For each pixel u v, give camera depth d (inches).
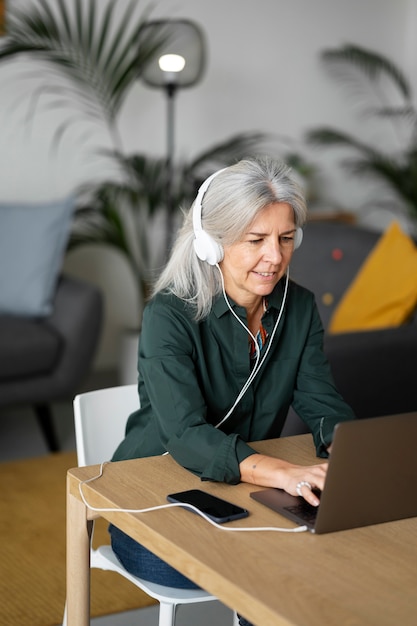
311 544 58.8
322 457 75.8
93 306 164.9
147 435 80.0
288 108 234.2
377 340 128.3
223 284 78.0
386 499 62.0
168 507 63.9
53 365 162.4
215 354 79.4
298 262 171.9
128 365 198.4
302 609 50.3
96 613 109.3
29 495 142.6
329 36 237.6
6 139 197.3
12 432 173.9
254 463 68.8
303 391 83.3
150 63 188.4
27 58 195.9
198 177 213.8
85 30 199.5
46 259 170.4
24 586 114.7
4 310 169.5
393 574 55.0
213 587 54.7
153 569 75.4
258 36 225.5
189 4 213.9
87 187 206.7
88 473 70.1
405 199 238.1
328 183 245.4
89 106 203.6
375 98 249.6
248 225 73.6
